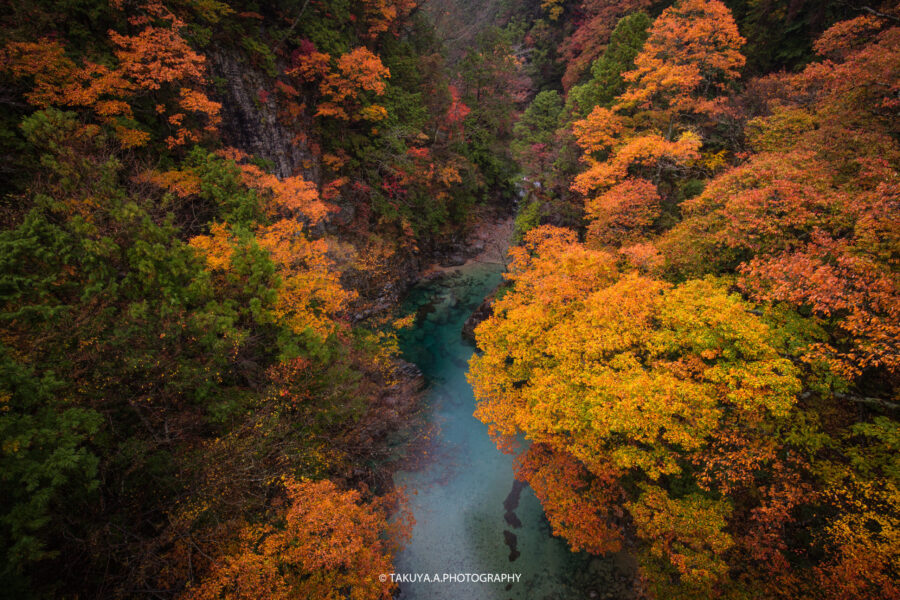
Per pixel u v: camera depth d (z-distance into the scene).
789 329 10.14
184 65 15.43
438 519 16.64
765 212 11.54
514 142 38.41
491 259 40.47
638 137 20.58
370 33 29.97
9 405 7.17
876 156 11.51
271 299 13.23
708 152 20.56
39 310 8.39
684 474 11.72
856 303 8.63
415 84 34.16
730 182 13.18
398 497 16.81
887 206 9.27
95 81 13.32
